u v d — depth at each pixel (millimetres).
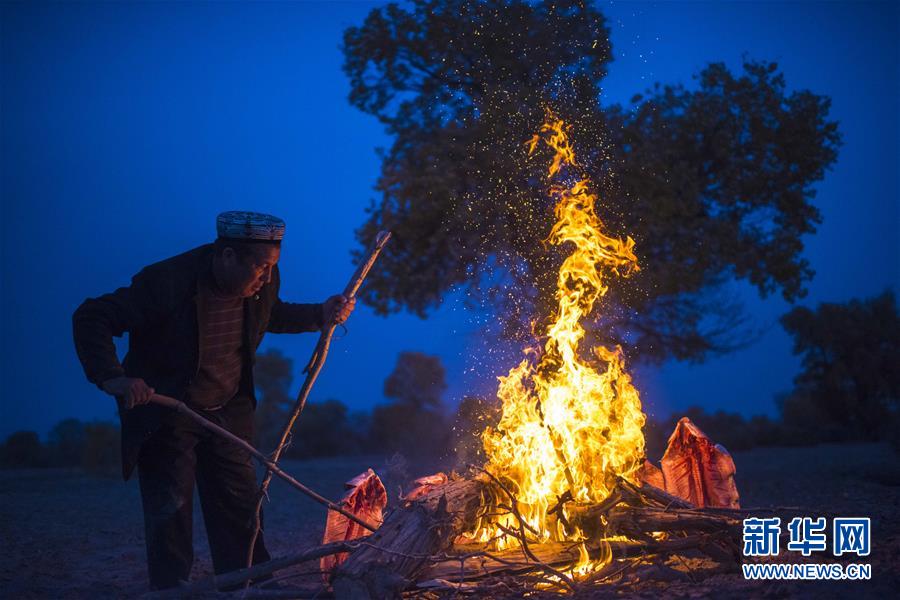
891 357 26375
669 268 12906
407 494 4957
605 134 12938
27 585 5121
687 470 5258
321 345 4637
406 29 13719
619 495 4785
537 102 12852
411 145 14008
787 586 3785
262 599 4086
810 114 13773
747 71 13844
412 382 23750
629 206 12672
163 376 4332
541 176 12742
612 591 3971
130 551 6703
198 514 9453
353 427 25688
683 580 4156
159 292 4281
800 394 30734
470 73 13945
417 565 4035
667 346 15336
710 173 13992
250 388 4648
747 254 13750
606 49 13227
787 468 14047
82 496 12320
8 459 22656
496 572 4375
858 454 17781
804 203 14172
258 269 4344
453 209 12883
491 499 4859
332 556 4500
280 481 14375
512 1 13273
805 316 27766
